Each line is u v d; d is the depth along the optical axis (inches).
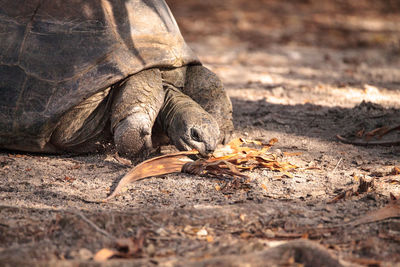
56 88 306.0
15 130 309.4
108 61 310.3
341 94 565.3
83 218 220.1
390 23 1366.9
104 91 316.8
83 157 335.9
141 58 318.3
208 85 355.6
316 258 189.0
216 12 1355.8
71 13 324.2
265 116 458.6
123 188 274.7
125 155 315.3
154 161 294.5
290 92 574.6
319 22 1318.9
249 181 287.9
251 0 1557.6
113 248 203.6
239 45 997.2
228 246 199.6
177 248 204.7
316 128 422.3
